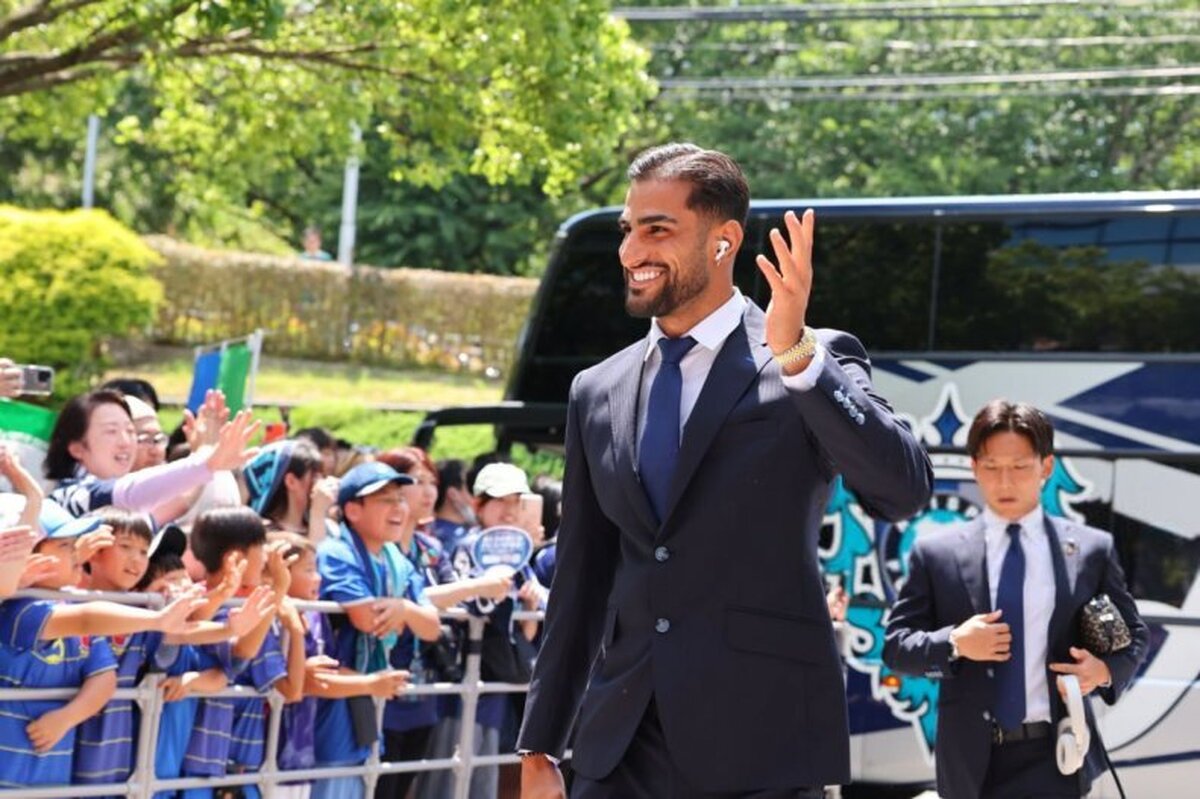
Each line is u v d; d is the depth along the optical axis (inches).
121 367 1606.8
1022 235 675.4
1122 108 1708.9
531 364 732.0
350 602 426.6
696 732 228.4
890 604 652.1
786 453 230.2
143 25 786.8
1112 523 645.3
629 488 234.7
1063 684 335.9
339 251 1875.0
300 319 1696.6
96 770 365.4
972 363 672.4
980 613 352.2
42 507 360.8
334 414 1419.8
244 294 1679.4
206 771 387.9
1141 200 665.0
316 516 459.5
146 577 384.5
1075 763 333.1
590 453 241.6
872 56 1740.9
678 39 1828.2
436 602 455.2
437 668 462.0
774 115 1764.3
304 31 885.8
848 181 1705.2
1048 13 1668.3
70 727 353.1
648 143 1824.6
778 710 229.1
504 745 486.6
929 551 360.8
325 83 941.8
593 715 236.7
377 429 1407.5
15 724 348.5
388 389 1637.6
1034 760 344.5
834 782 230.4
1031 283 671.8
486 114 897.5
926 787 643.5
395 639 439.5
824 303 691.4
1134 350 657.0
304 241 1968.5
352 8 847.1
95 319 1338.6
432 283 1716.3
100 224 1353.3
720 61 1800.0
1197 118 1704.0
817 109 1726.1
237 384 683.4
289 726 414.0
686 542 230.8
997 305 674.2
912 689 646.5
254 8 743.7
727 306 237.0
